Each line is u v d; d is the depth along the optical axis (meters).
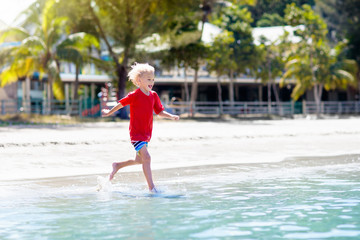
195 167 7.94
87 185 6.17
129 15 37.34
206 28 50.41
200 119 38.22
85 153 10.74
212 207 4.43
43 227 3.63
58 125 26.59
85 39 36.19
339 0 62.16
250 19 50.00
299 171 7.40
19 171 7.68
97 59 39.56
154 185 5.85
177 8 37.41
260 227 3.53
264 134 15.83
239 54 47.66
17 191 5.66
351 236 3.22
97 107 40.38
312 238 3.17
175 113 42.81
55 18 36.88
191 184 6.14
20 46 36.25
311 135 16.33
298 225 3.59
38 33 38.03
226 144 13.05
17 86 44.81
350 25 60.56
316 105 50.34
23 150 11.20
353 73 53.97
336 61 52.31
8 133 17.91
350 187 5.61
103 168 8.02
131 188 5.89
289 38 50.06
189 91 54.50
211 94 56.47
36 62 37.16
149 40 39.19
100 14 37.59
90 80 47.03
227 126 24.92
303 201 4.68
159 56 40.00
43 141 12.70
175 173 7.25
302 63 49.66
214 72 48.25
